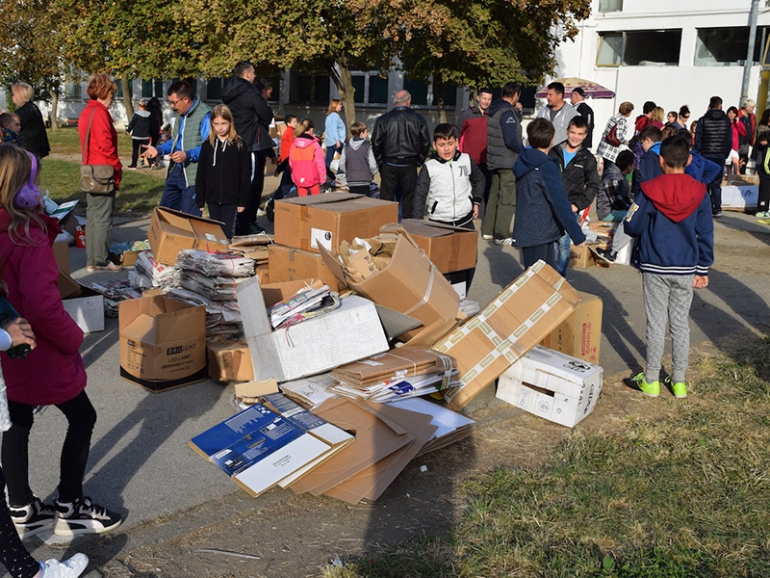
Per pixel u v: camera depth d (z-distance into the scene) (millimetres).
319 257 5574
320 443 3947
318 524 3689
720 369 5934
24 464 3367
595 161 7434
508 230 10602
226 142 7344
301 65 21500
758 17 21938
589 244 9555
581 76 26094
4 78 31781
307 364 4547
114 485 3963
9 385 3188
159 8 23766
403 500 3926
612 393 5473
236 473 3846
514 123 10203
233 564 3361
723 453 4484
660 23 24078
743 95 21234
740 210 14680
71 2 24672
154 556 3400
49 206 7066
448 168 6680
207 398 5098
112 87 7910
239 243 6223
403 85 28016
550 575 3293
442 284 5105
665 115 24359
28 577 2939
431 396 4938
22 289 2994
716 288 8688
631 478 4137
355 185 10906
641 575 3305
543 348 5305
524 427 4848
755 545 3559
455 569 3312
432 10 17625
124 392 5168
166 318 5078
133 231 10812
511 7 19625
